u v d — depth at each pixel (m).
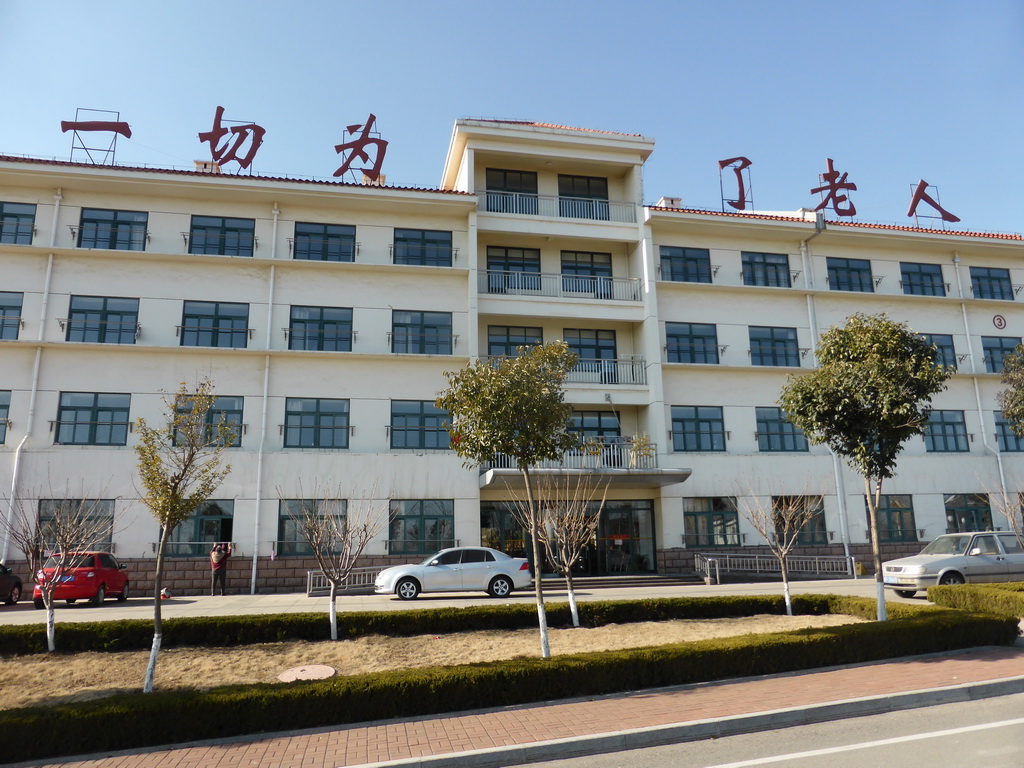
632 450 26.41
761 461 28.88
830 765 6.63
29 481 23.06
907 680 9.42
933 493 30.08
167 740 7.97
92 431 24.16
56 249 24.78
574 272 30.27
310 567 24.28
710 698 8.96
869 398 13.02
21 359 24.22
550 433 11.88
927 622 11.38
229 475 24.41
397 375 26.77
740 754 7.10
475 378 11.91
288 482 24.84
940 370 13.22
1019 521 28.16
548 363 12.45
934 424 31.27
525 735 7.72
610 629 14.27
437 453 26.14
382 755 7.24
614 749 7.50
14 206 25.34
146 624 13.02
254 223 27.06
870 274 32.34
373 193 27.16
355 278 27.25
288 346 26.25
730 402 29.61
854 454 13.50
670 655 9.89
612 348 29.92
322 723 8.39
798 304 31.17
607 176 31.47
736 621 14.97
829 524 28.78
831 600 15.74
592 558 27.59
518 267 29.77
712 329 30.20
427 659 12.06
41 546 14.94
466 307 27.72
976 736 7.30
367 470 25.47
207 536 24.00
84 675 11.23
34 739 7.66
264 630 13.43
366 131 29.86
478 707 8.91
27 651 12.59
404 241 28.14
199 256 25.69
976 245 32.81
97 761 7.46
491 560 21.19
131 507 23.59
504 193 29.61
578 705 8.92
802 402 13.93
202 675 11.23
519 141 29.34
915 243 32.41
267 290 26.47
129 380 24.77
